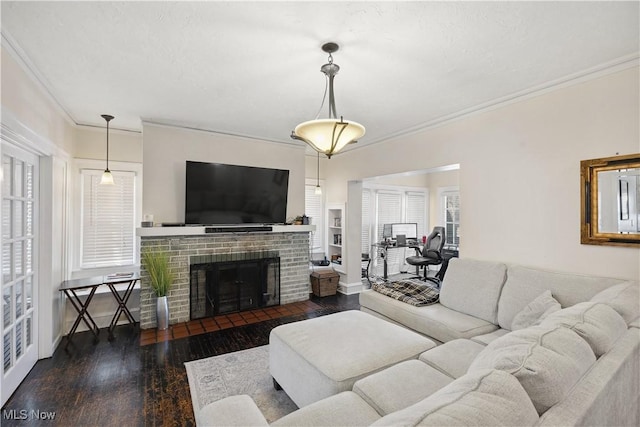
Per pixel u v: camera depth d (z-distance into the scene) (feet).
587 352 3.86
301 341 7.02
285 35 6.27
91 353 9.71
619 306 5.49
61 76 8.10
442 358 6.19
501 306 8.58
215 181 12.85
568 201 8.32
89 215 12.50
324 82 8.52
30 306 8.82
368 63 7.45
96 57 7.14
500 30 6.09
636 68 7.18
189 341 10.69
